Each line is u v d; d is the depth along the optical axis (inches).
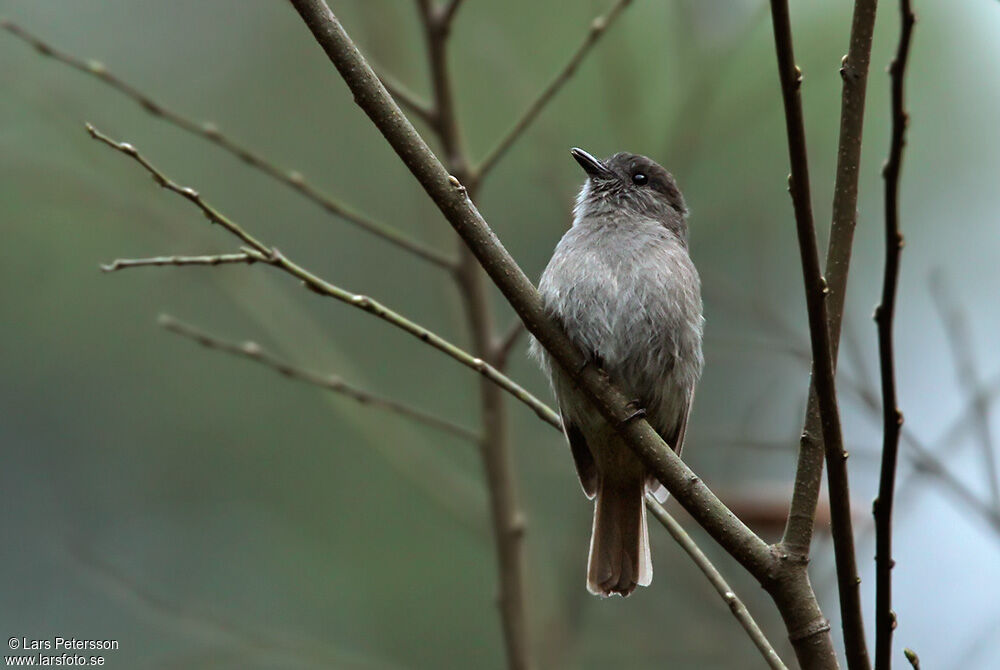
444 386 554.3
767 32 471.5
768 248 489.1
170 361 553.0
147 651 496.7
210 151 547.8
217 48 564.1
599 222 348.2
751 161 489.1
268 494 552.1
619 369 322.3
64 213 507.8
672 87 427.5
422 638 535.2
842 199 237.9
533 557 415.2
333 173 559.8
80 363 541.0
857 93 235.9
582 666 414.9
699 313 336.8
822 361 212.4
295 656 375.6
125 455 548.7
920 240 557.6
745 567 234.1
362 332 551.2
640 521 321.7
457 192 243.4
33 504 539.5
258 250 279.6
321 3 235.0
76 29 544.1
